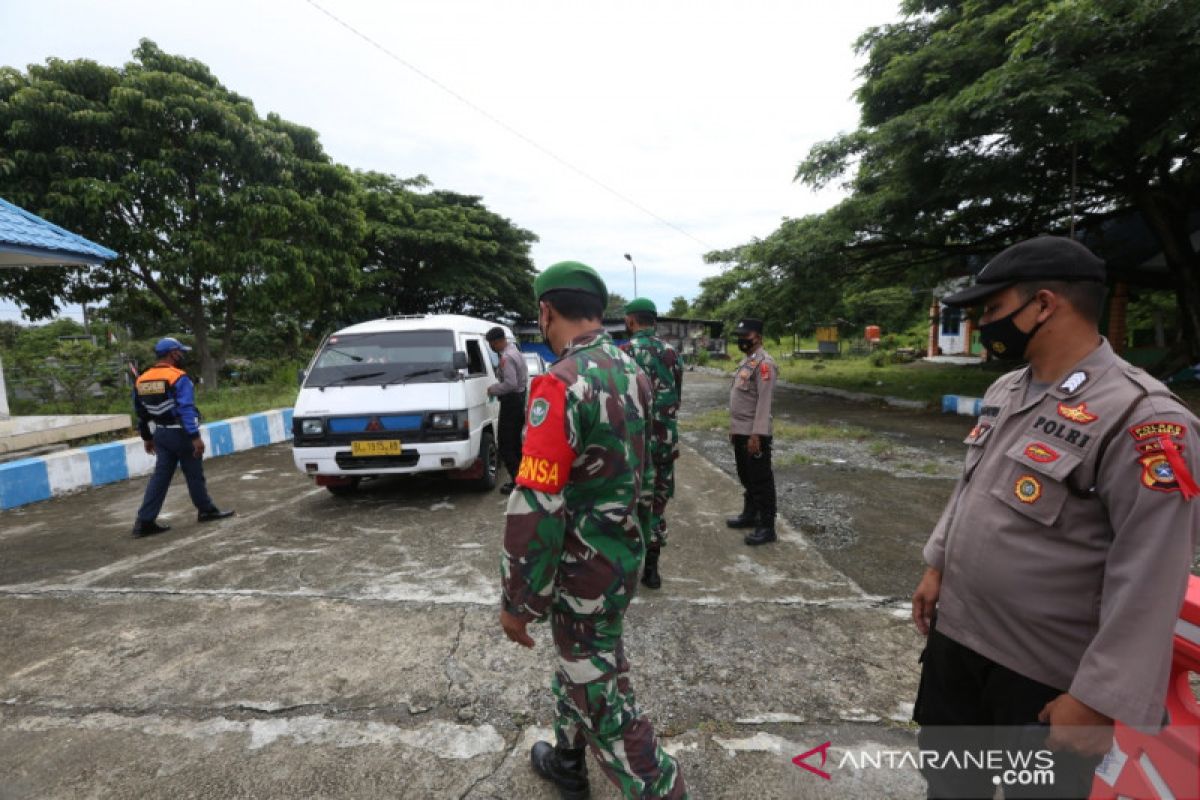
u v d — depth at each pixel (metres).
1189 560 1.00
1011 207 11.20
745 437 4.09
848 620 2.99
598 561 1.58
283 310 15.55
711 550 3.97
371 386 5.11
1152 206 10.12
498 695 2.42
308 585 3.54
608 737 1.61
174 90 11.84
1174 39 7.05
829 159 10.09
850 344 29.44
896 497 5.19
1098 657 1.04
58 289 12.83
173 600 3.36
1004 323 1.24
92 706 2.40
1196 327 10.59
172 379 4.56
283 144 13.41
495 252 26.06
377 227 22.00
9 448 6.67
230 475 6.73
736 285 14.59
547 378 1.52
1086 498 1.13
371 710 2.34
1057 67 7.47
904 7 11.54
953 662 1.36
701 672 2.54
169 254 12.09
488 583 3.53
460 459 4.95
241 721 2.29
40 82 11.02
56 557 4.11
